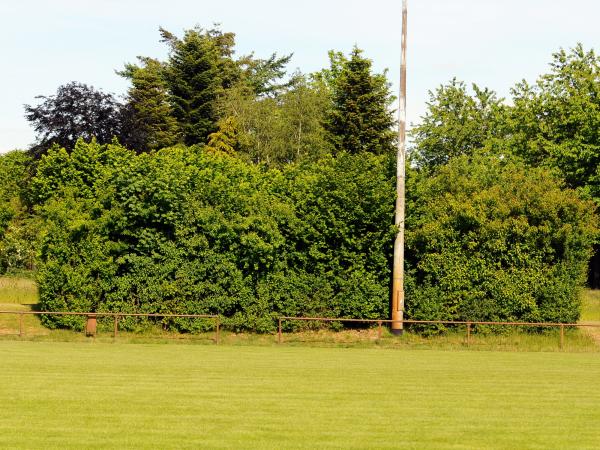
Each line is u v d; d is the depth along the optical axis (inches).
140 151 3752.5
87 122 3644.2
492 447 855.1
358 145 3853.3
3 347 1689.2
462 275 1966.0
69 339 1834.4
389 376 1336.1
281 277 1966.0
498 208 1972.2
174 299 1951.3
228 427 928.9
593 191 3309.5
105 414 991.6
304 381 1266.0
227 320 1946.4
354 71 3993.6
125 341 1830.7
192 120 4424.2
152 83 4613.7
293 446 842.8
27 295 2351.1
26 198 3612.2
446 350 1790.1
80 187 2455.7
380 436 895.1
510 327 1957.4
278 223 1975.9
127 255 1955.0
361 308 1974.7
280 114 4279.0
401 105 1953.7
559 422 985.5
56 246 1942.7
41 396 1104.2
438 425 956.6
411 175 2098.9
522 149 3799.2
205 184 1996.8
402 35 1962.4
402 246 1936.5
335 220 1962.4
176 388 1181.7
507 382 1291.8
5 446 831.7
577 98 3508.9
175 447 832.9
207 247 1958.7
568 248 1969.7
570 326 1957.4
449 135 4429.1
